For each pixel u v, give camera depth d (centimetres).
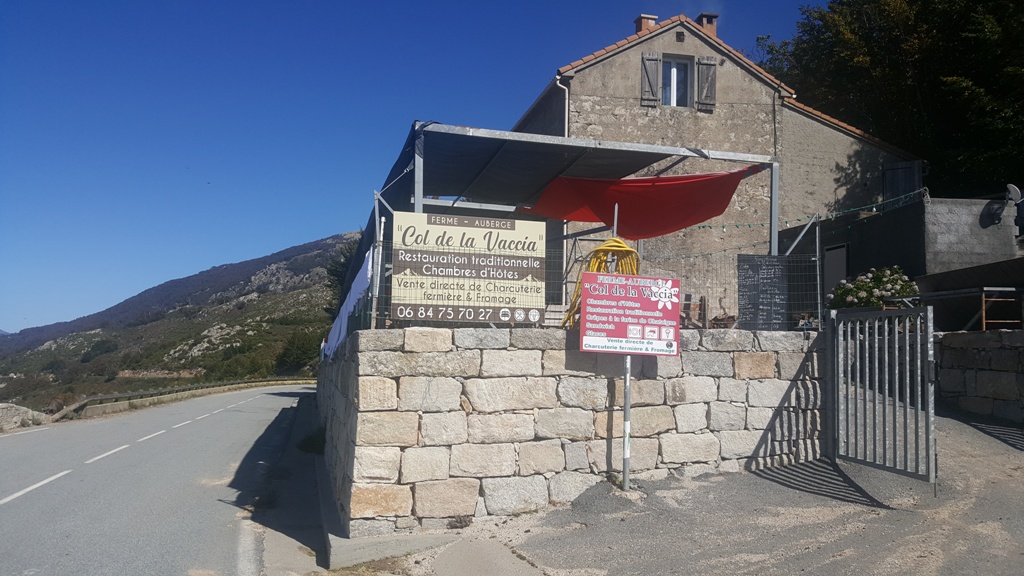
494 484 720
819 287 925
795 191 1961
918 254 1419
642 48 1891
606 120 1848
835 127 2006
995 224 1413
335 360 1176
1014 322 1087
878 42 2356
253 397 3675
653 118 1873
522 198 1434
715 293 1764
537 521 705
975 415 974
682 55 1919
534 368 746
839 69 2547
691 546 634
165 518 923
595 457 759
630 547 639
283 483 1164
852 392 896
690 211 1370
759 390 841
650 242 1830
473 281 789
